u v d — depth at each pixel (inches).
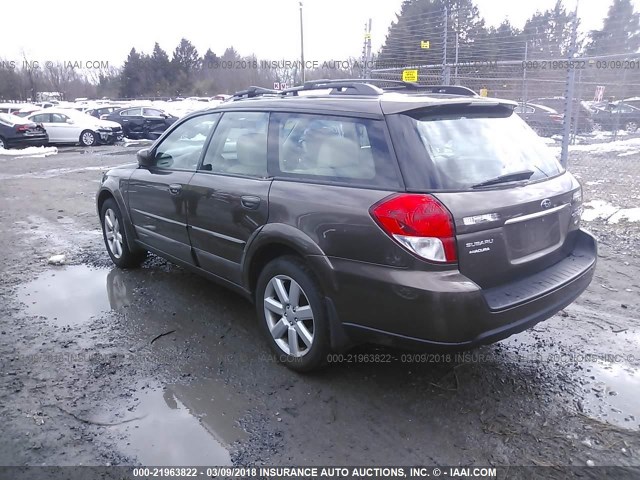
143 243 200.5
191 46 2935.5
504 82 616.7
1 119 797.9
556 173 140.3
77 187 440.8
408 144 116.1
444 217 107.6
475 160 121.7
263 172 143.2
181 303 185.2
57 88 2439.7
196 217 163.2
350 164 123.6
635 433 113.6
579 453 107.9
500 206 115.4
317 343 129.2
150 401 127.0
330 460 106.7
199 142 171.2
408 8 924.6
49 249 254.7
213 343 155.6
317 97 141.9
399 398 127.0
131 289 199.2
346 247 117.9
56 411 123.2
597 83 518.0
